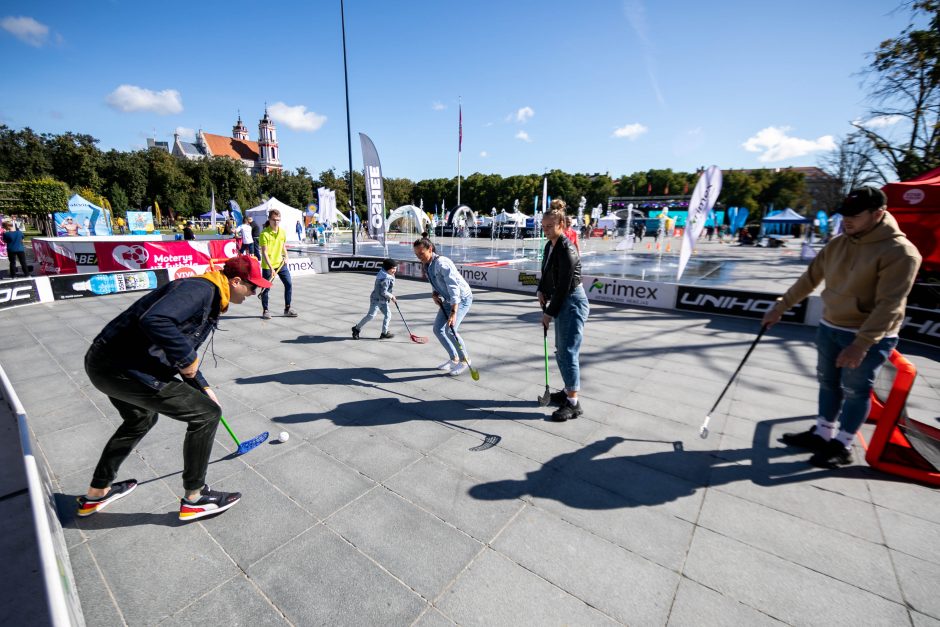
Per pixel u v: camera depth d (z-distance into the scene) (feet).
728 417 11.80
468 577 6.52
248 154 359.46
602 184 204.13
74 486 8.79
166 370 7.00
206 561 6.84
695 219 25.55
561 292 10.66
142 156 170.91
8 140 161.48
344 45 44.24
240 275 7.58
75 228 69.15
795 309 22.16
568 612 5.93
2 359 16.78
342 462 9.62
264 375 14.96
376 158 44.68
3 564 6.93
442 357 17.01
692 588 6.33
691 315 24.79
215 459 9.73
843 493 8.52
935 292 18.97
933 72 40.73
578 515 7.91
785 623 5.78
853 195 8.18
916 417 11.80
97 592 6.23
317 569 6.67
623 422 11.53
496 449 10.17
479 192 219.82
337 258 44.19
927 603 6.07
